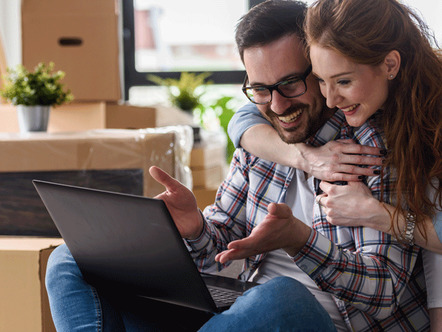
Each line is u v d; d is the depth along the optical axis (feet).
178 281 3.28
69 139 5.56
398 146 3.65
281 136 4.04
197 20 10.55
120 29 7.45
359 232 3.79
